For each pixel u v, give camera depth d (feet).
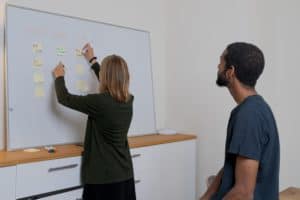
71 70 8.57
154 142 9.24
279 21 9.20
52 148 7.63
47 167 6.84
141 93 10.63
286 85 9.13
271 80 9.39
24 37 7.73
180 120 11.59
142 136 10.41
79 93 8.70
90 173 7.07
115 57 7.36
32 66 7.81
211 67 10.73
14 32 7.57
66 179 7.16
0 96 7.53
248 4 9.79
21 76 7.63
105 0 9.82
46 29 8.13
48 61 8.11
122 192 7.24
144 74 10.78
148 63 10.96
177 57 11.68
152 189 9.25
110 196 7.06
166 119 11.96
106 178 7.02
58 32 8.36
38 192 6.70
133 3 10.75
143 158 8.93
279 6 9.19
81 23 8.90
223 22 10.40
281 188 9.25
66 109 8.41
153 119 11.02
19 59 7.61
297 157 8.99
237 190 4.58
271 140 4.80
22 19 7.72
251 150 4.57
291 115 9.07
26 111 7.67
